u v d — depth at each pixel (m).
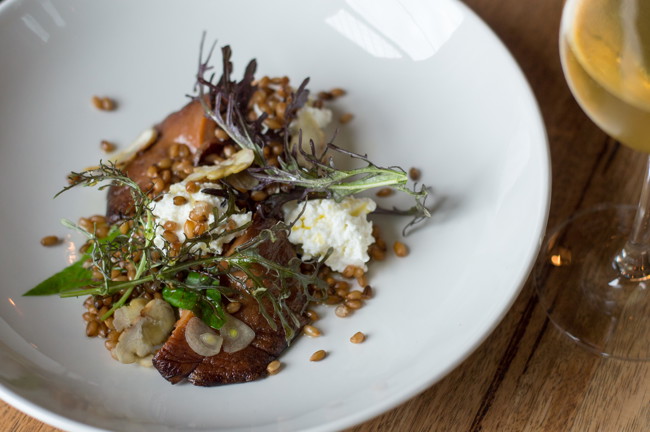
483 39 0.50
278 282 0.44
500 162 0.47
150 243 0.43
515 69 0.48
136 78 0.53
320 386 0.42
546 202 0.44
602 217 0.48
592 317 0.45
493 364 0.44
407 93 0.51
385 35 0.52
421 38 0.51
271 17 0.53
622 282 0.46
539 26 0.56
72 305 0.45
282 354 0.43
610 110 0.37
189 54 0.53
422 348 0.42
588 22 0.37
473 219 0.46
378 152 0.50
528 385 0.43
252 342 0.43
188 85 0.52
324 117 0.50
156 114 0.52
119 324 0.43
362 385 0.41
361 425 0.43
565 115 0.52
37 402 0.40
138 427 0.40
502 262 0.43
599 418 0.43
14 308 0.45
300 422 0.39
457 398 0.43
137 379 0.42
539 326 0.45
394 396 0.39
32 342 0.43
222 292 0.43
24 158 0.50
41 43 0.52
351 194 0.47
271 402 0.41
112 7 0.53
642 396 0.43
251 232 0.45
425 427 0.42
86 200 0.49
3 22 0.51
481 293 0.43
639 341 0.44
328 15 0.53
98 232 0.47
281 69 0.53
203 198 0.45
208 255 0.44
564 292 0.46
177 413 0.41
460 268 0.45
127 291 0.44
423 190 0.45
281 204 0.45
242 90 0.49
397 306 0.44
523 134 0.46
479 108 0.49
